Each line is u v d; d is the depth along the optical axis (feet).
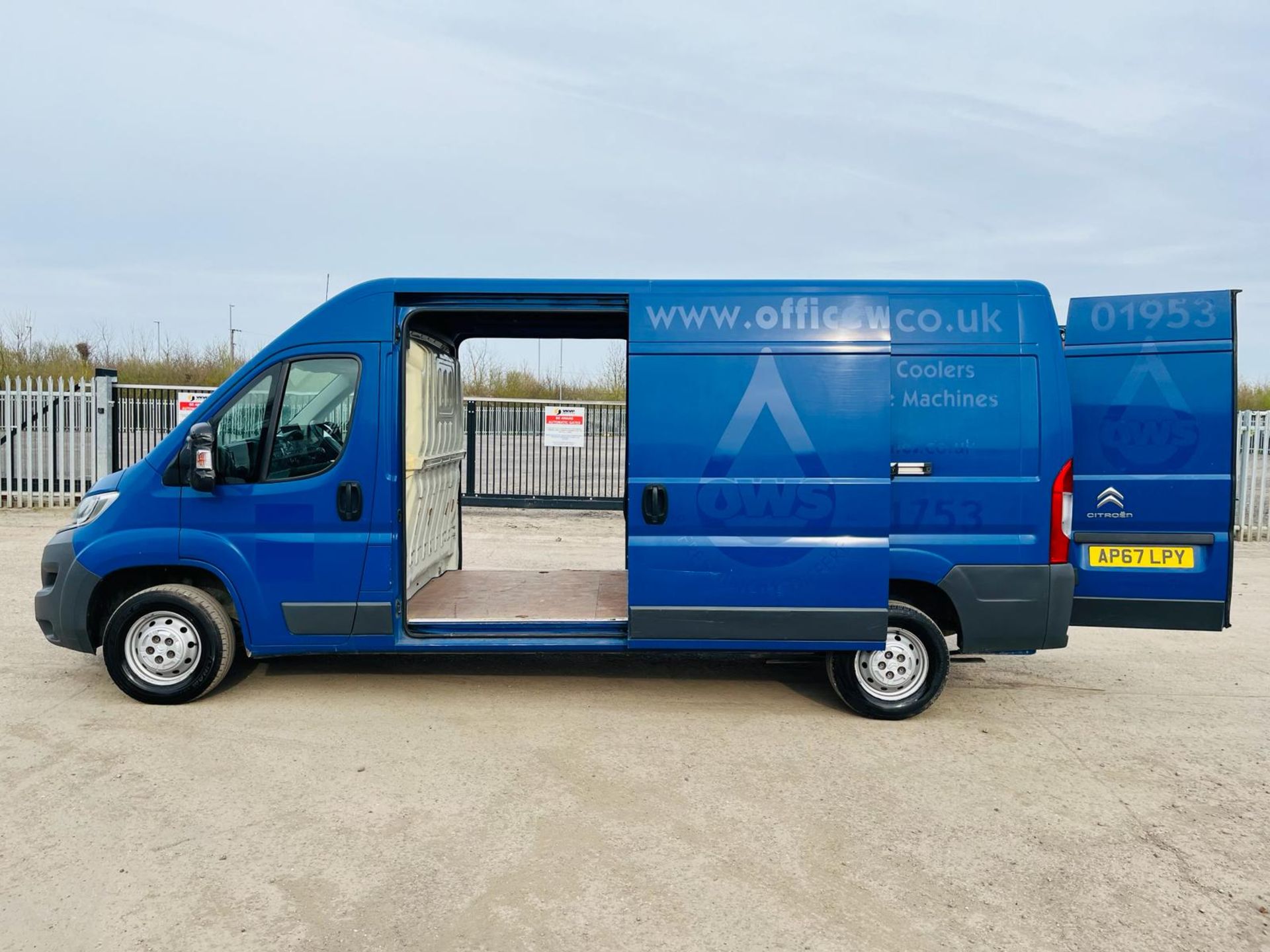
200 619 17.60
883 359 17.07
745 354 17.13
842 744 16.78
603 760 15.79
